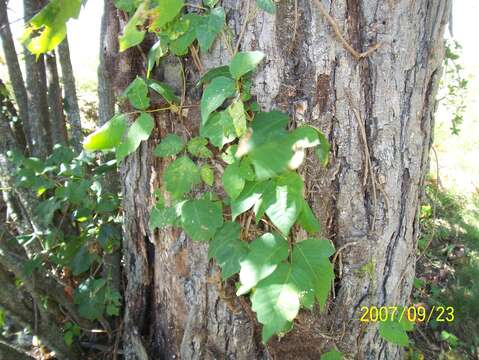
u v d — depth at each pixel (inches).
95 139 24.9
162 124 29.0
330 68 26.6
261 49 26.0
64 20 19.4
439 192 73.8
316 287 23.5
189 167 26.6
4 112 49.2
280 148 22.1
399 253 32.7
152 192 31.0
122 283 41.6
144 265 35.6
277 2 25.3
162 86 26.2
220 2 25.6
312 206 29.4
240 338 31.9
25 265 34.8
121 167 33.6
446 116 96.7
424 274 58.0
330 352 31.7
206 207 26.9
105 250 39.0
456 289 54.7
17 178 38.9
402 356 40.2
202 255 30.7
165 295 34.4
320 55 26.3
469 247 63.1
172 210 27.8
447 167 85.0
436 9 27.9
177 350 35.0
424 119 30.7
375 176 29.6
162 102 27.3
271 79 26.5
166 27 24.0
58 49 59.1
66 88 61.2
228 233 27.5
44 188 38.0
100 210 38.0
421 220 67.3
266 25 25.6
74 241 39.9
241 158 24.3
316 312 31.4
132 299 37.4
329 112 27.5
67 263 39.9
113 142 25.1
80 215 38.5
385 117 28.5
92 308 37.4
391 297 33.4
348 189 29.5
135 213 33.8
